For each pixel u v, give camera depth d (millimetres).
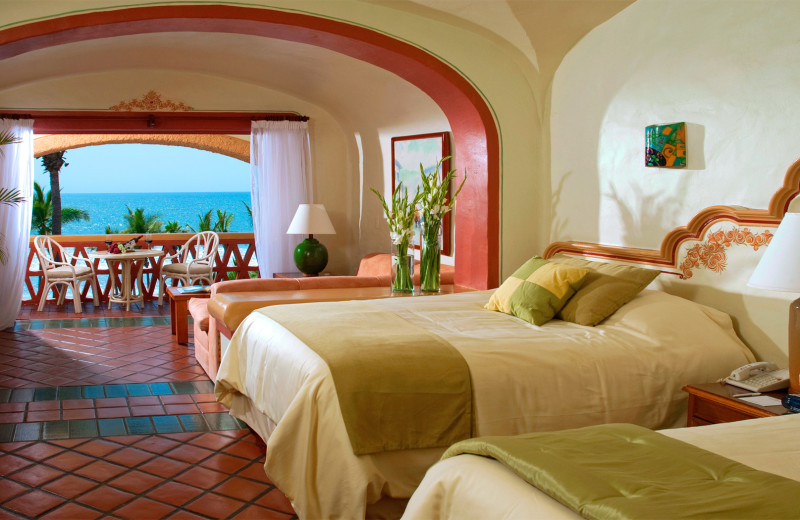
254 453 3770
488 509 1842
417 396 2912
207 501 3182
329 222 7270
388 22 4805
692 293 3877
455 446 2166
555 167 5121
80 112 7320
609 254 4469
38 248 8102
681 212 3965
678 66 3926
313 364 3020
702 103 3779
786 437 2238
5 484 3342
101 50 6332
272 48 6281
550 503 1738
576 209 4898
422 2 4617
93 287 8555
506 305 4020
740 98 3553
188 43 6227
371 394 2863
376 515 2939
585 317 3705
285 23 4570
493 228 5207
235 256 9570
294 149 7852
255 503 3168
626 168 4375
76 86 7281
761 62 3424
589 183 4746
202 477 3451
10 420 4281
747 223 3492
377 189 7426
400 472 2912
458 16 4770
